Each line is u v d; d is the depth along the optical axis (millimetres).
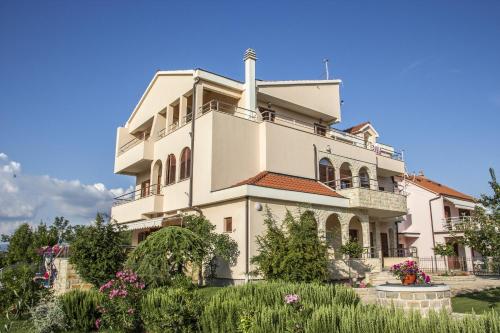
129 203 33500
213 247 23453
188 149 27969
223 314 11070
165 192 29797
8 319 15562
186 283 16188
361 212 29234
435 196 44219
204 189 25375
